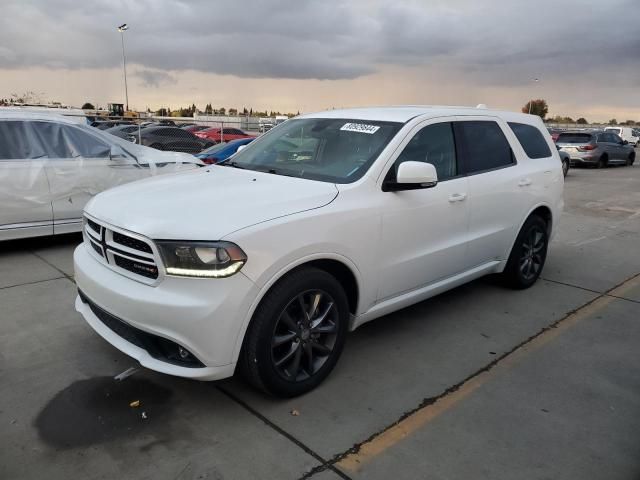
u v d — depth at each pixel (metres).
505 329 4.36
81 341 3.83
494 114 4.85
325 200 3.20
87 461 2.57
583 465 2.68
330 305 3.21
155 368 2.81
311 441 2.78
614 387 3.48
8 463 2.53
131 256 2.88
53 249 6.32
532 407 3.20
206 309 2.65
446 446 2.78
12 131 6.02
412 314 4.60
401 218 3.58
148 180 3.75
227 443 2.74
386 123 3.93
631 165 23.81
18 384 3.24
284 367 3.07
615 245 7.63
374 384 3.39
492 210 4.48
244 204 2.99
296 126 4.40
